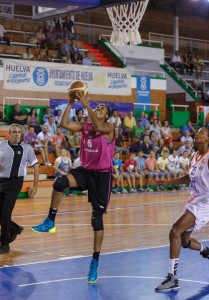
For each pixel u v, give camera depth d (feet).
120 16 47.39
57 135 55.77
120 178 57.41
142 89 73.15
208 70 95.40
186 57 88.17
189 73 88.17
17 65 61.05
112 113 63.00
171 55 96.48
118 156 57.41
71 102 20.75
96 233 20.93
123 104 67.41
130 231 32.89
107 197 21.27
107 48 80.07
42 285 20.24
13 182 25.85
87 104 20.03
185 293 19.43
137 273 22.18
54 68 63.77
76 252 26.40
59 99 61.36
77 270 22.65
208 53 101.24
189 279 21.39
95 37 84.94
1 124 56.80
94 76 66.90
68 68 64.90
